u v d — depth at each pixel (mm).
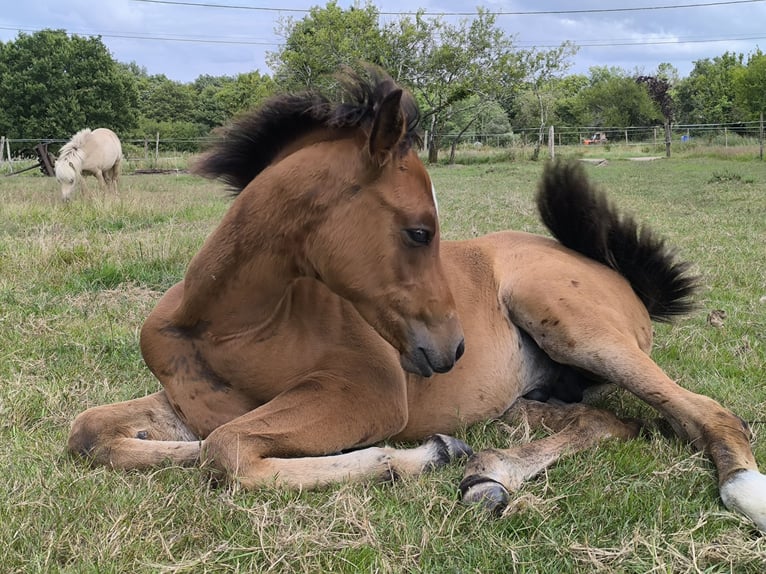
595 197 3824
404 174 2520
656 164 25219
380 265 2518
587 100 50531
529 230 8875
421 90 31391
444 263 3412
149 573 2068
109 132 15492
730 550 2168
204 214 10727
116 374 3930
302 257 2662
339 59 30953
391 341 2594
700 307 4031
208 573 2084
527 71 33219
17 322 4824
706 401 2854
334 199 2549
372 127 2410
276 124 2904
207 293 2777
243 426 2600
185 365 2895
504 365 3365
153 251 6891
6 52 39656
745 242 8156
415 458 2734
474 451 3055
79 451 2787
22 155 37156
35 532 2230
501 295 3457
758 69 33250
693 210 11570
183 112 60781
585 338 3170
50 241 7031
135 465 2688
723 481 2529
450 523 2348
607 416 3158
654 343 4512
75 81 40062
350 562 2137
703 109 53406
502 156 32125
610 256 3846
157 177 21891
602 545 2260
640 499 2514
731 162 24969
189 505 2400
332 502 2404
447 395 3195
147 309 5289
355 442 2795
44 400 3447
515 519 2393
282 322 2822
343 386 2793
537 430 3264
